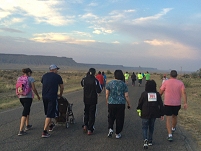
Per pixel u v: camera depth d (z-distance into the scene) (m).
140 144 4.53
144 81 30.31
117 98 4.80
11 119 6.45
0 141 4.49
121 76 4.92
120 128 4.87
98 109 8.30
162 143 4.64
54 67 5.14
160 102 4.47
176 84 4.84
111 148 4.23
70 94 12.94
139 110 4.51
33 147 4.18
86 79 5.18
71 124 6.05
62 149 4.09
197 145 4.59
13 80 28.52
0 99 11.48
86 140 4.69
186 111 8.49
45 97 4.95
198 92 16.70
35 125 5.82
